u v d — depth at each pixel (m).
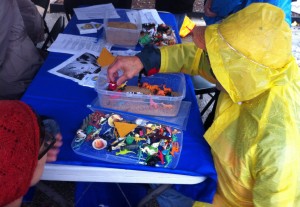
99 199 1.37
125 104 1.15
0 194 0.54
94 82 1.29
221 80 0.90
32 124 0.60
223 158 0.96
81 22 1.80
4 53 1.44
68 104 1.16
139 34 1.62
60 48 1.51
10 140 0.55
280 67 0.88
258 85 0.86
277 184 0.86
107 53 1.46
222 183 1.03
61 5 3.54
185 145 1.02
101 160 0.92
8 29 1.41
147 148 0.95
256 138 0.89
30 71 1.61
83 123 1.05
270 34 0.83
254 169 0.91
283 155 0.85
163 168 0.92
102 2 2.36
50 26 3.31
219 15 1.73
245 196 1.01
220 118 1.01
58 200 1.10
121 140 0.98
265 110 0.90
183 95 1.14
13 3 1.46
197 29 1.06
